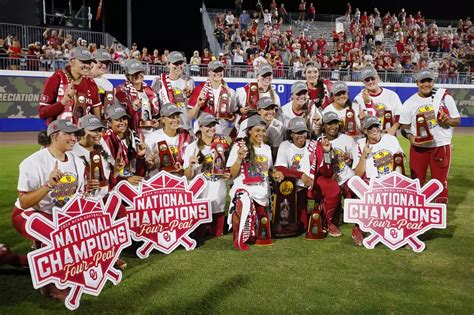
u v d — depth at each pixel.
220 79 6.54
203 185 5.00
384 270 4.32
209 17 26.83
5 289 3.92
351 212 4.99
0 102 14.55
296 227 5.38
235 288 3.89
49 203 4.00
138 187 4.66
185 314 3.44
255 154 5.16
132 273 4.25
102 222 3.96
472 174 9.23
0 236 5.23
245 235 4.96
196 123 6.14
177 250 4.90
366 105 6.24
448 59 24.86
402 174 5.22
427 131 5.75
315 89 6.31
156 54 18.31
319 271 4.28
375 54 23.58
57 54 16.09
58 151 3.99
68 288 3.80
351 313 3.46
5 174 8.55
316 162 5.32
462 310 3.53
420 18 30.44
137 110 6.01
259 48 22.38
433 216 4.87
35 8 20.30
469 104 20.28
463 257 4.71
